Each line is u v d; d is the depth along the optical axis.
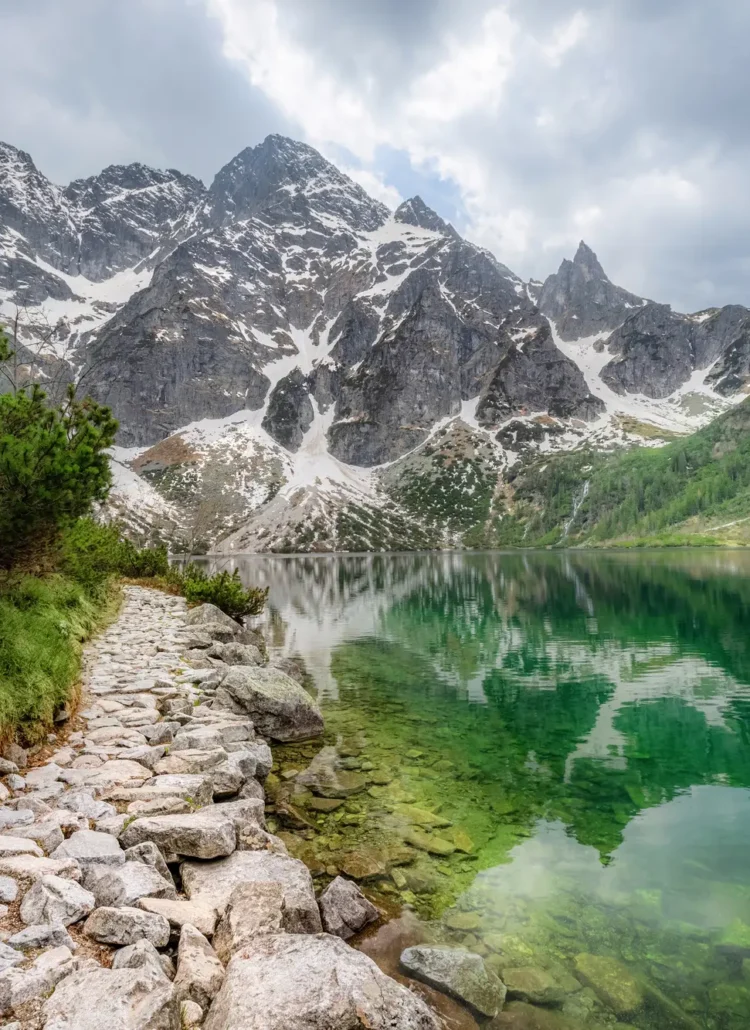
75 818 6.80
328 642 29.56
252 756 10.62
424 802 10.57
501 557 155.38
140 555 46.09
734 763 12.70
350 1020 3.89
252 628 34.94
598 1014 5.50
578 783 11.59
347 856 8.44
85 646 18.08
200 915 5.29
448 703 17.72
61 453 11.16
